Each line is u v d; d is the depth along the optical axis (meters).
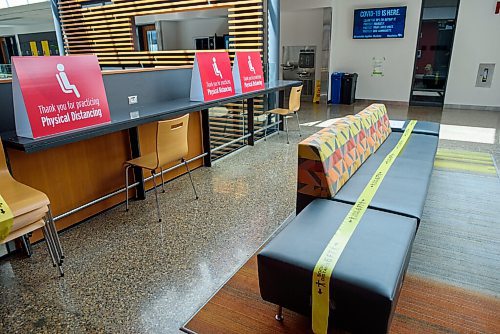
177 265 2.39
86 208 3.04
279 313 1.88
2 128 2.49
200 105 3.55
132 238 2.74
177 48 8.62
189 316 1.94
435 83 8.22
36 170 2.67
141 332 1.84
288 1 9.02
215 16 6.31
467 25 7.50
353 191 2.46
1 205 1.94
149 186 3.70
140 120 2.85
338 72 9.02
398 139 3.84
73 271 2.34
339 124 2.89
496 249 2.53
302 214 2.12
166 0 6.62
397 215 2.09
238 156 4.77
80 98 2.51
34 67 2.28
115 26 7.56
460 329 1.81
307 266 1.61
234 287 2.17
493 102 7.70
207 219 3.03
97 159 3.11
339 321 1.60
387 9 8.08
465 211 3.10
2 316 1.96
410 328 1.81
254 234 2.78
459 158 4.50
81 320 1.92
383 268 1.58
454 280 2.20
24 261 2.46
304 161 2.37
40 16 10.86
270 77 5.77
